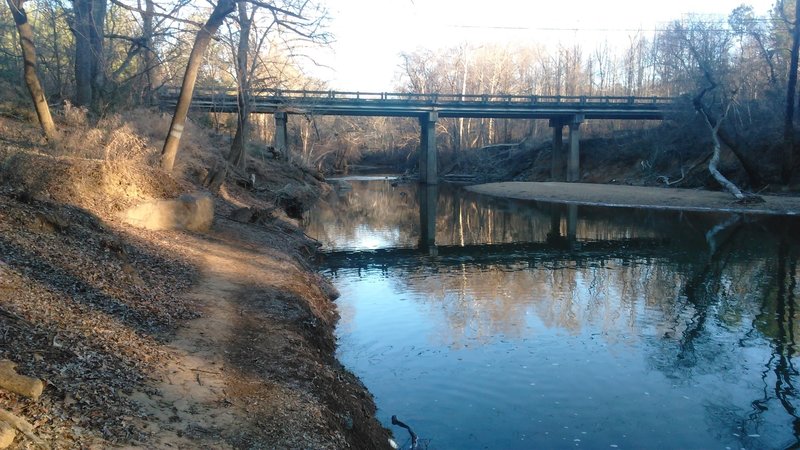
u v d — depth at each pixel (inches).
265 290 417.4
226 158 1146.7
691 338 446.9
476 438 289.4
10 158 395.2
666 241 971.3
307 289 489.7
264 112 1771.7
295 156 1812.3
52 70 968.3
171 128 638.5
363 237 1054.4
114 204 485.7
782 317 507.2
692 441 288.8
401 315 503.8
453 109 2063.2
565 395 340.8
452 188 2214.6
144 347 253.3
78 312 257.0
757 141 1590.8
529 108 2062.0
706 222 1164.5
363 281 657.6
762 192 1456.7
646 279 671.1
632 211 1374.3
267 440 211.3
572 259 824.9
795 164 1494.8
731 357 406.3
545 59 3260.3
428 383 355.3
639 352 415.8
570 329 468.8
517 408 323.3
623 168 2112.5
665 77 2416.3
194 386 234.8
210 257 476.4
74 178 466.3
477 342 434.0
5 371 173.9
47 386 184.5
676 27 1658.5
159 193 573.3
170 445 183.6
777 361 399.9
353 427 266.7
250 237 608.7
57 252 314.5
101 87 880.9
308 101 1845.5
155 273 380.5
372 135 3491.6
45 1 836.6
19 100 732.0
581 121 2080.5
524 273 717.9
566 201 1611.7
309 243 830.5
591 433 296.0
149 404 206.4
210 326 313.7
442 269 745.6
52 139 561.9
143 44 815.7
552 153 2372.0
